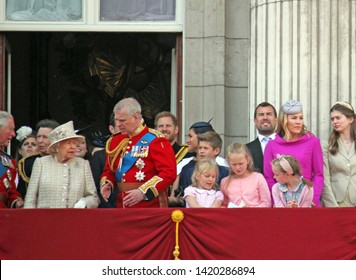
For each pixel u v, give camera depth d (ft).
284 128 162.50
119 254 150.10
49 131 168.66
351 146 163.94
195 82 187.21
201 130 170.09
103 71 202.90
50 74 203.21
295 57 178.50
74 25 191.52
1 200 157.69
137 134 157.07
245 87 186.91
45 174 156.35
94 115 204.33
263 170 164.86
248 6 186.80
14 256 150.71
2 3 191.31
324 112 177.68
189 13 187.42
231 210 150.30
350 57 178.40
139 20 191.72
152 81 200.54
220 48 186.29
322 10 178.50
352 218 150.10
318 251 149.89
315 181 161.27
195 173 157.58
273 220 150.20
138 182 155.74
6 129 158.40
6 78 194.59
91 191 157.69
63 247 150.51
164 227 150.00
